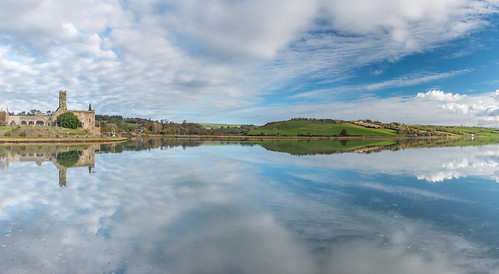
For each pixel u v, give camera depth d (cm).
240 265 953
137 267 934
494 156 4528
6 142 6719
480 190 2052
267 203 1697
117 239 1155
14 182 2255
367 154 4803
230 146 6944
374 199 1798
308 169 3006
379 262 983
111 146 6562
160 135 15112
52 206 1598
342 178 2500
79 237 1170
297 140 10806
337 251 1064
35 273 895
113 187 2088
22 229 1252
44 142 7169
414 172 2839
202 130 17262
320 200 1772
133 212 1500
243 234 1219
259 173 2741
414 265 964
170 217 1427
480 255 1037
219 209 1570
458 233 1243
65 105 11512
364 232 1252
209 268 930
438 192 1991
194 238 1170
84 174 2634
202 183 2255
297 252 1052
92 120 11500
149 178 2450
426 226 1327
